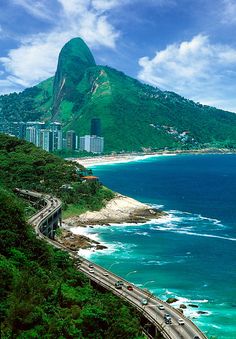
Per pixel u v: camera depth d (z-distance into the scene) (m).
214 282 150.50
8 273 95.94
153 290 142.50
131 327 93.75
